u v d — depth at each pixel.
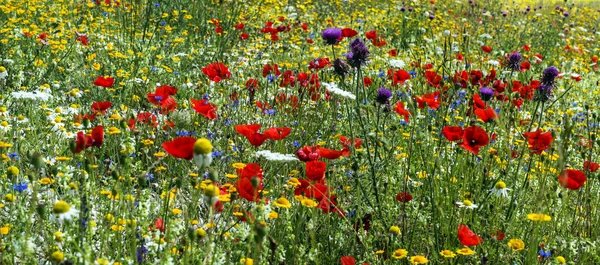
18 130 4.46
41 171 3.99
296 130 5.02
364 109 4.82
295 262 3.08
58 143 4.41
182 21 9.57
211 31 9.30
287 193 3.79
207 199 2.35
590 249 3.54
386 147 3.93
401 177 4.12
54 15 8.82
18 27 7.61
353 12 12.40
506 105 5.21
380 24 11.13
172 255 2.68
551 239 3.65
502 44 12.07
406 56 9.06
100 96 5.69
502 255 3.38
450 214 3.66
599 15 18.50
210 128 5.07
